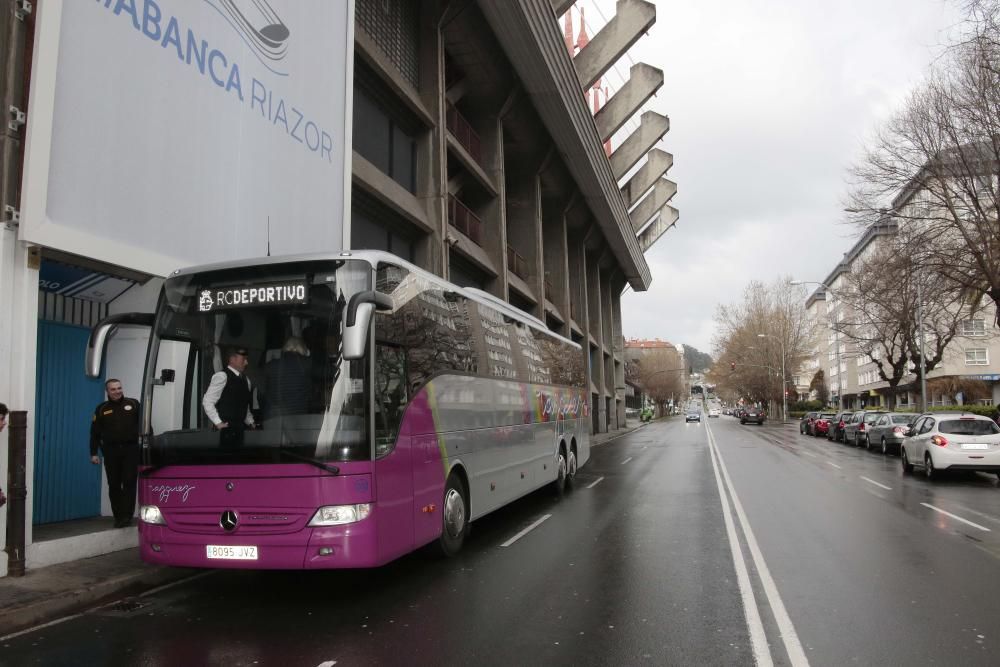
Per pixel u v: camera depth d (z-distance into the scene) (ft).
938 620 18.93
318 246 43.14
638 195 166.30
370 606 20.75
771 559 26.55
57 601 20.51
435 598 21.53
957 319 104.88
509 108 88.48
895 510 38.88
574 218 136.98
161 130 29.84
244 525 20.22
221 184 33.81
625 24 106.22
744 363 251.19
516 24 71.20
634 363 326.44
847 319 154.81
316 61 43.62
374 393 21.18
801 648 16.79
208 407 21.06
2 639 18.21
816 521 35.22
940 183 70.38
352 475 20.08
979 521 35.19
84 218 25.68
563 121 94.63
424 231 66.69
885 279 86.48
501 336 36.14
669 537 31.12
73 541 25.40
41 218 23.67
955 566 25.31
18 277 23.63
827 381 360.89
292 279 21.33
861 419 99.19
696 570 24.84
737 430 173.17
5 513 22.99
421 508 24.11
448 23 70.13
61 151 24.79
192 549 20.58
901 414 85.61
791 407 303.07
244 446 20.42
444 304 28.32
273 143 38.60
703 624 18.70
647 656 16.34
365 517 20.16
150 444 21.48
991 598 21.09
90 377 21.49
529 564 26.13
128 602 21.72
